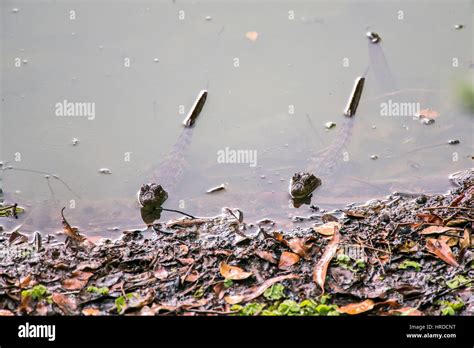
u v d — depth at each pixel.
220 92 8.34
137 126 7.79
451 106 7.88
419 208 5.81
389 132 7.52
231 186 6.70
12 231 5.84
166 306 4.45
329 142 7.43
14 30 9.45
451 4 9.92
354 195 6.35
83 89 8.35
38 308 4.50
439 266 4.80
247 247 5.20
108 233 5.80
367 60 8.81
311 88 8.38
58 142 7.50
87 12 9.90
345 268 4.80
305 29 9.48
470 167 6.70
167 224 5.77
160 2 10.09
